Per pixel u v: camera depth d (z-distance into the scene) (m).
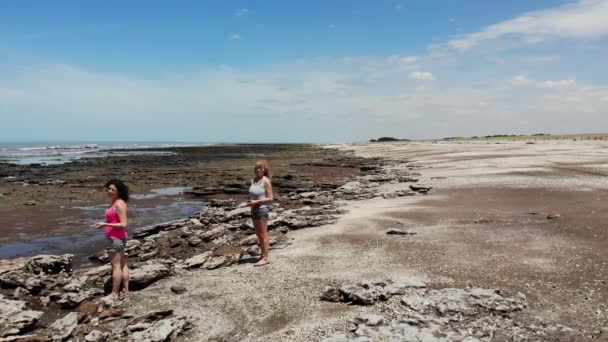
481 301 7.28
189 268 10.91
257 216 10.62
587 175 23.67
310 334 6.78
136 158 70.44
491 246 10.98
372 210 17.39
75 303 8.57
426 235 12.52
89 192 28.92
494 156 43.88
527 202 16.86
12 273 10.38
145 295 8.97
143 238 15.58
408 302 7.45
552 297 7.62
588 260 9.38
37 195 27.52
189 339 6.99
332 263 10.44
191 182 34.56
